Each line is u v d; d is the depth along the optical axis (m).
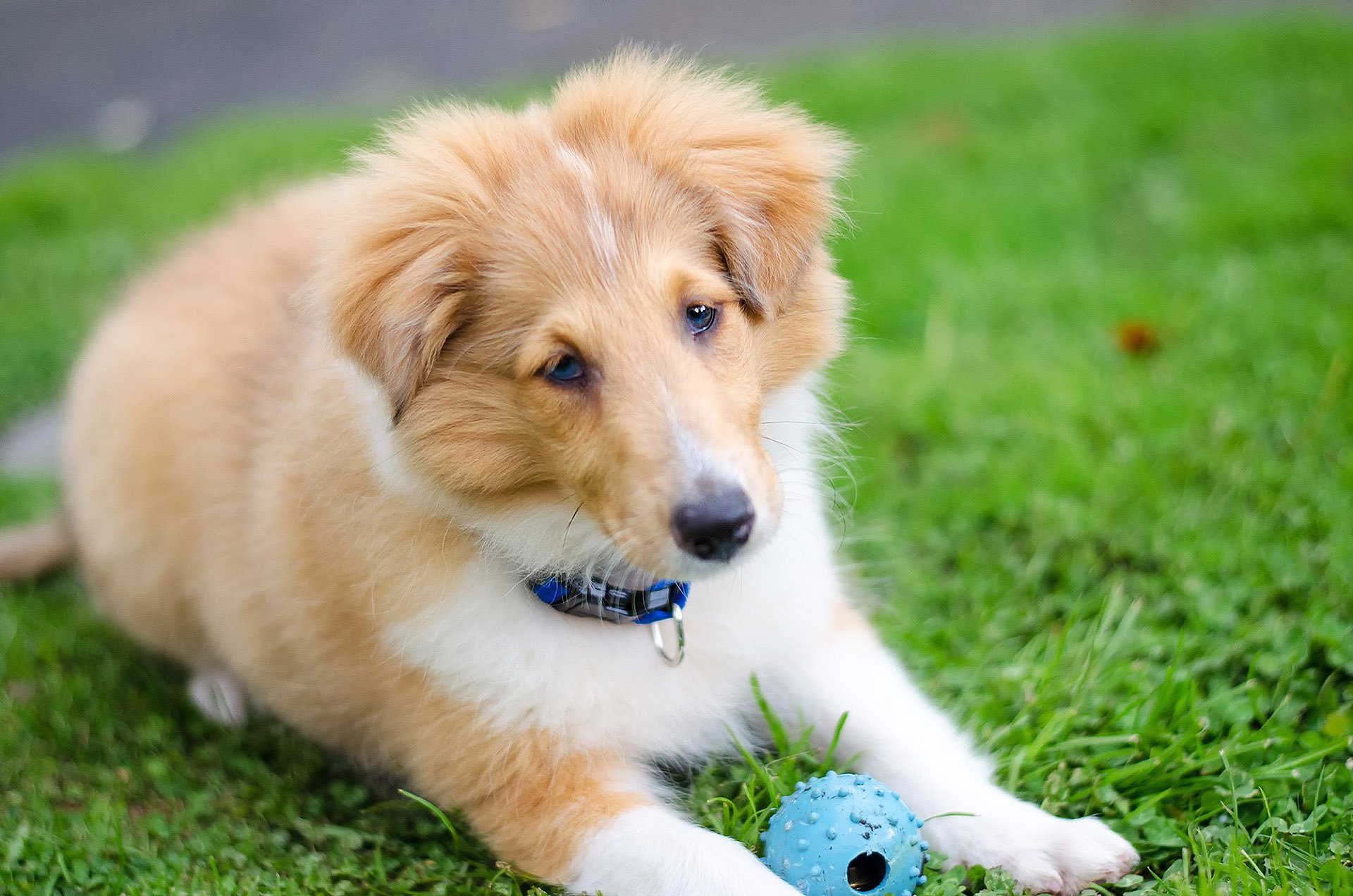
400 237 0.84
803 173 0.87
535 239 0.82
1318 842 0.84
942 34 2.38
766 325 0.86
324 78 2.71
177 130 2.57
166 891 0.87
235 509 0.96
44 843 0.91
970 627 1.01
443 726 0.88
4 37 3.33
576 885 0.84
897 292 1.41
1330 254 1.34
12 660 1.09
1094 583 1.03
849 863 0.80
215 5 3.40
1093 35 2.12
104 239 1.96
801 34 2.50
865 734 0.90
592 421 0.81
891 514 1.13
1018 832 0.85
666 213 0.83
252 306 1.00
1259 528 1.03
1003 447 1.17
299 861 0.88
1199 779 0.87
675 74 0.89
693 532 0.78
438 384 0.84
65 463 1.14
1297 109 1.72
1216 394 1.16
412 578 0.86
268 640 0.95
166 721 1.02
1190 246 1.44
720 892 0.81
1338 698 0.91
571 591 0.87
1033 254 1.48
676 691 0.89
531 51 2.63
